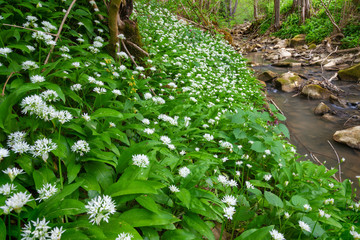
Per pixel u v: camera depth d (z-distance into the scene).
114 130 2.34
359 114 7.31
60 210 1.39
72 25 3.98
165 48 6.70
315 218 2.26
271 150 3.00
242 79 8.48
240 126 3.67
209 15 16.92
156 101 3.22
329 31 16.73
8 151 1.67
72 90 2.63
